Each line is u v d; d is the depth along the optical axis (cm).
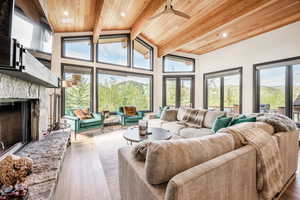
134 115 505
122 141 360
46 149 205
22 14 141
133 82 590
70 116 394
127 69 566
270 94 425
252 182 123
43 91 263
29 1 160
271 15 358
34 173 147
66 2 321
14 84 165
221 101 556
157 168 90
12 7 112
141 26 441
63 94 447
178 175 80
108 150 300
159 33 520
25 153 192
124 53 568
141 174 107
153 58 626
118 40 553
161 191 89
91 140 367
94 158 262
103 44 524
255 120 207
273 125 185
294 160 202
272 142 150
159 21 449
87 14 379
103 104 525
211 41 511
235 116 280
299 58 362
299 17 350
